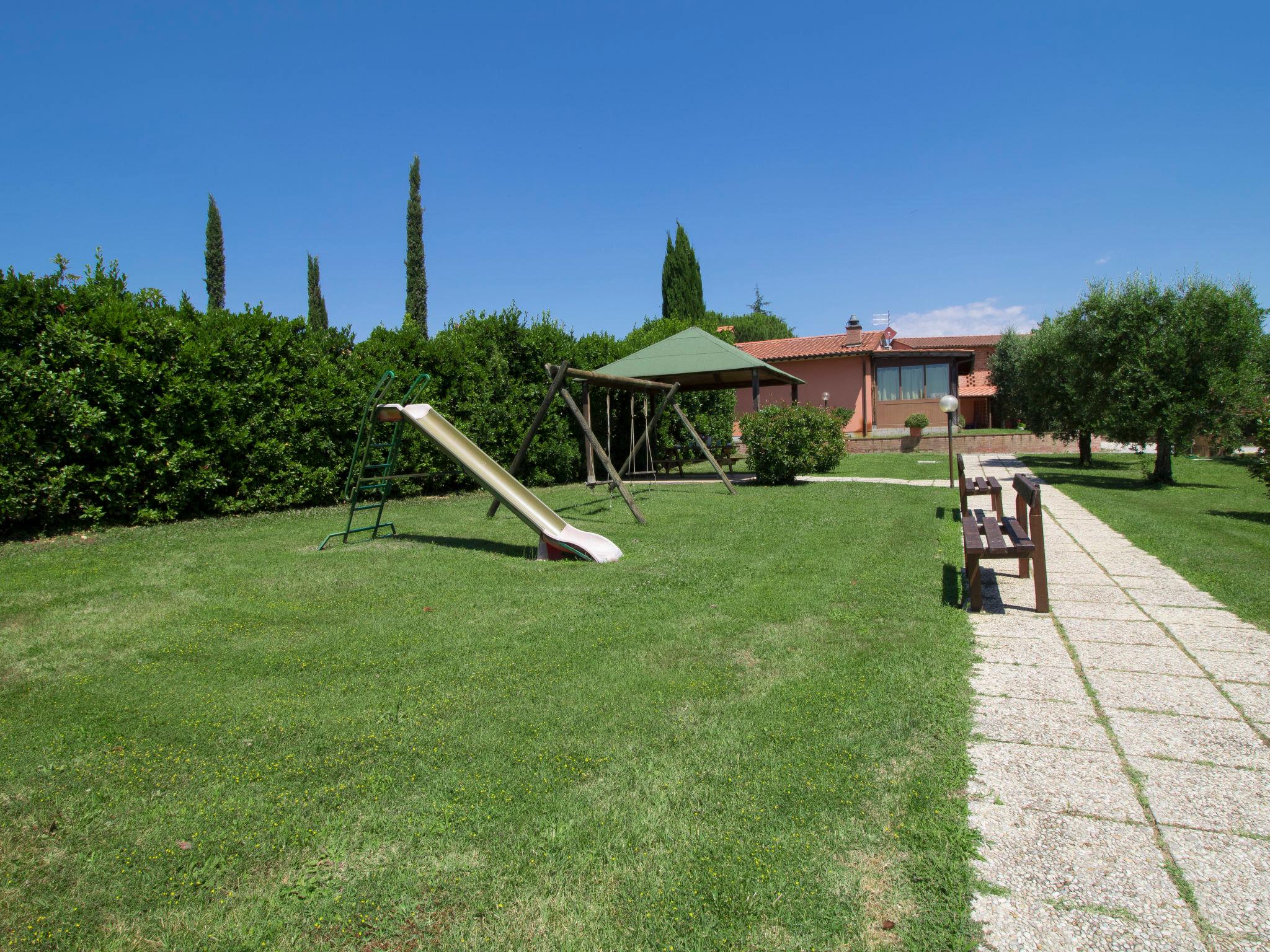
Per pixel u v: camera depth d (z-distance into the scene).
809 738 3.36
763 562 7.12
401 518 10.35
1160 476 14.75
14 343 8.18
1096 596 6.04
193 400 9.64
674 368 15.92
